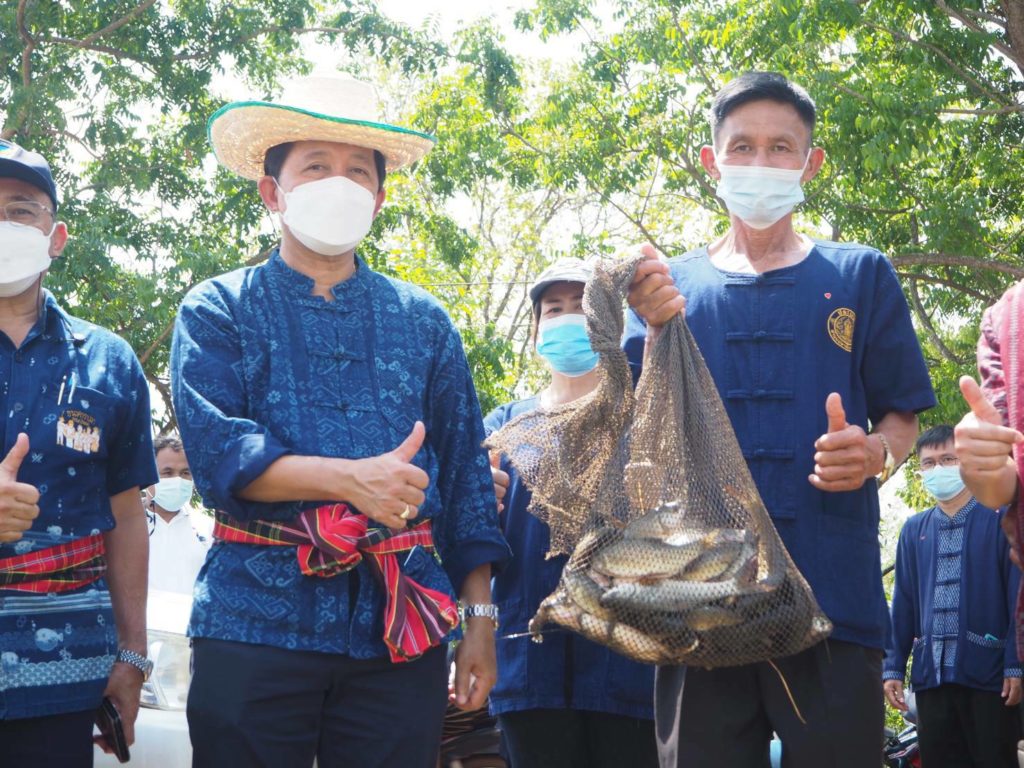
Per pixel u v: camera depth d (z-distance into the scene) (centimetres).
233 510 312
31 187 359
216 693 311
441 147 1889
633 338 368
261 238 1619
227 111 354
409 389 342
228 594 315
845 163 1495
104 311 1404
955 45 1476
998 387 332
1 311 361
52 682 338
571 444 338
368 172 358
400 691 324
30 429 347
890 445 353
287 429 323
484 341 1695
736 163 356
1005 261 1598
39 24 1504
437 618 325
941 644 682
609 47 1852
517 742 438
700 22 1769
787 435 343
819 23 1526
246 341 331
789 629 298
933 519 707
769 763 346
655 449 320
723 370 351
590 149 1842
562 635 430
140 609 381
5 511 309
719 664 301
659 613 294
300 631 313
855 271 355
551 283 458
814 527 337
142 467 378
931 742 693
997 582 668
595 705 422
